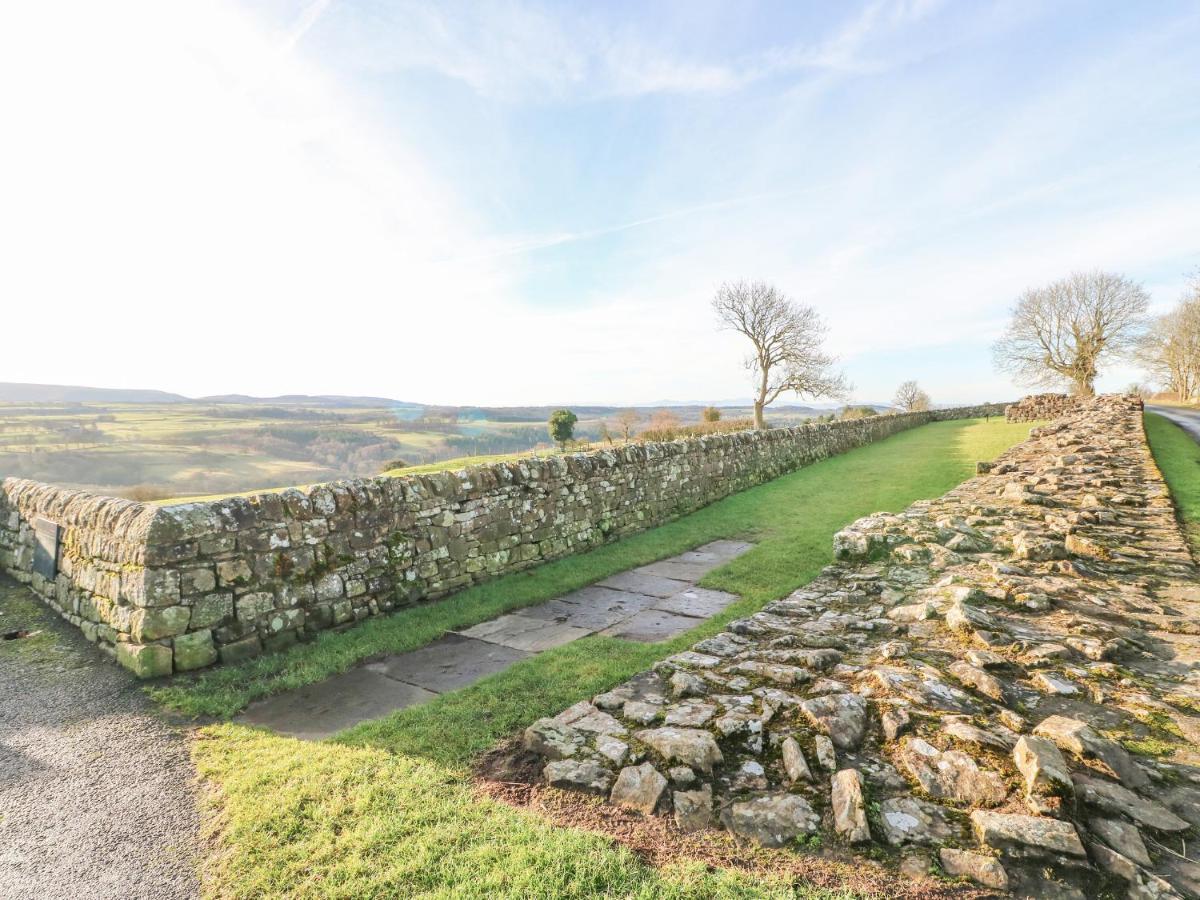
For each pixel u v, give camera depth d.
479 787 3.22
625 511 10.73
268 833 2.99
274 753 3.85
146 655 4.98
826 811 2.57
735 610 6.34
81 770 3.74
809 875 2.31
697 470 13.09
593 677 4.66
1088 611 4.15
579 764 3.17
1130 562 5.07
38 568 7.36
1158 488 7.64
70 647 5.80
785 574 7.58
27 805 3.39
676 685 3.74
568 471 9.52
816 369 42.91
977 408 42.09
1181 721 2.83
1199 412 37.06
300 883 2.64
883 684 3.32
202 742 4.07
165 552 5.15
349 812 3.12
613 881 2.41
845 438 23.09
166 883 2.74
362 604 6.51
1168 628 3.84
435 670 5.22
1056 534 5.89
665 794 2.85
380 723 4.09
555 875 2.48
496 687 4.55
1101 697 3.07
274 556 5.84
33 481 8.22
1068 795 2.36
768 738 3.07
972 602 4.38
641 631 5.95
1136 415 16.84
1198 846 2.17
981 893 2.12
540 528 8.91
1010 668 3.41
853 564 5.85
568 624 6.27
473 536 7.88
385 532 6.84
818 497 12.82
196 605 5.29
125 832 3.13
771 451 16.88
